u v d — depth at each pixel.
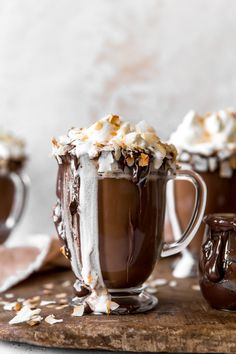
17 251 0.84
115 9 1.08
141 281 0.65
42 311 0.65
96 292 0.64
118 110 1.08
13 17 1.12
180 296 0.71
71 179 0.63
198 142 0.77
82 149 0.61
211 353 0.59
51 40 1.11
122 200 0.62
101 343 0.59
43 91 1.12
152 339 0.59
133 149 0.61
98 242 0.63
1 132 1.08
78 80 1.10
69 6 1.10
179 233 0.79
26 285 0.79
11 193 1.02
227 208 0.77
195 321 0.61
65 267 0.86
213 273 0.64
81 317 0.63
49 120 1.11
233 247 0.63
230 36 1.05
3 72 1.13
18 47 1.12
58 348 0.60
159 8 1.06
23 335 0.60
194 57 1.05
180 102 1.06
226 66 1.05
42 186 1.12
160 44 1.06
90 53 1.09
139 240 0.63
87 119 1.10
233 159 0.76
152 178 0.63
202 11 1.05
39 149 1.12
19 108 1.13
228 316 0.63
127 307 0.64
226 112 0.80
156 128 1.06
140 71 1.07
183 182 0.78
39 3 1.11
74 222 0.63
